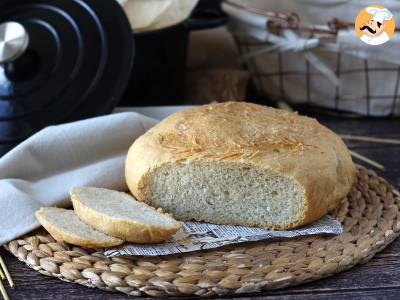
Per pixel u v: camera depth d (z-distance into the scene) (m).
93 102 0.71
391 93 0.89
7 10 0.76
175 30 0.81
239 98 0.96
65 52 0.72
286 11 0.86
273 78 0.94
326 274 0.53
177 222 0.57
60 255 0.54
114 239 0.55
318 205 0.57
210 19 0.88
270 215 0.58
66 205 0.63
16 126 0.69
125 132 0.70
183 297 0.51
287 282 0.51
